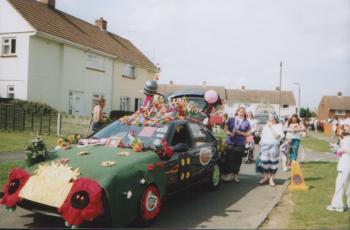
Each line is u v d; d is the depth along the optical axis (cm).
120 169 559
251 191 894
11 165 1018
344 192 748
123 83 3272
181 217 664
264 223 630
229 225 620
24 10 2362
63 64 2505
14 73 2286
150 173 601
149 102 946
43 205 545
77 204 513
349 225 614
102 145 682
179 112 910
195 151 778
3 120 1947
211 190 894
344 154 709
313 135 3994
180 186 719
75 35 2683
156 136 701
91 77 2816
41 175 564
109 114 3069
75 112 2648
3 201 580
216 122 1608
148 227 598
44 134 1886
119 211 539
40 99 2347
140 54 3716
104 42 3089
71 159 596
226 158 977
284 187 937
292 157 1247
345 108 8194
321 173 1137
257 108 2752
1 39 2325
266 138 970
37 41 2316
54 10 2767
